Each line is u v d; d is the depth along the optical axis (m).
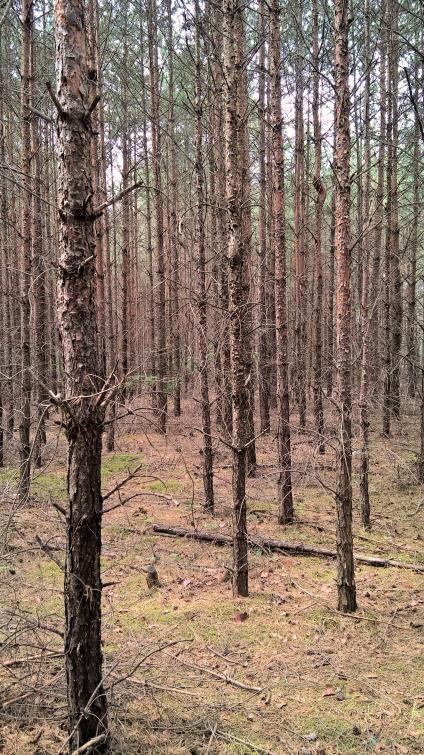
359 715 3.28
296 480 8.13
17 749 2.86
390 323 11.50
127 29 12.86
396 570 5.46
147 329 15.95
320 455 9.30
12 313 11.23
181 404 15.55
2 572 4.96
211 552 5.92
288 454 6.76
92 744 2.69
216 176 9.18
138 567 5.45
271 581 5.22
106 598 4.80
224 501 7.70
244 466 4.82
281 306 6.72
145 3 11.83
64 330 2.60
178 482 8.62
